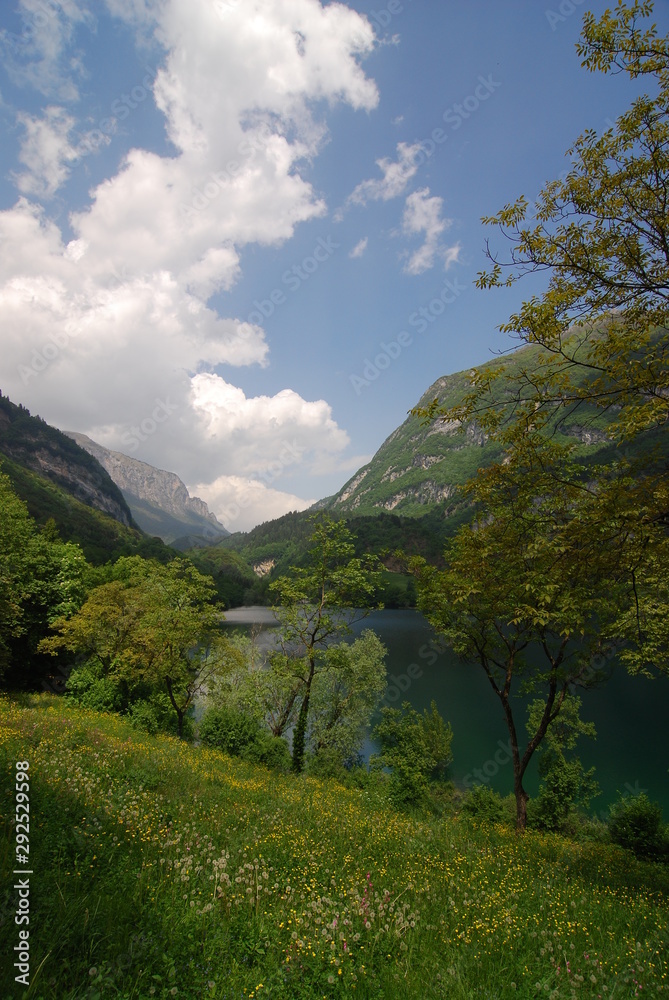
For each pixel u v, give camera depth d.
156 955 3.71
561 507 8.91
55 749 10.05
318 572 22.27
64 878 4.55
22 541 35.47
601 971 4.49
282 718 25.61
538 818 23.95
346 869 6.70
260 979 3.69
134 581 34.88
